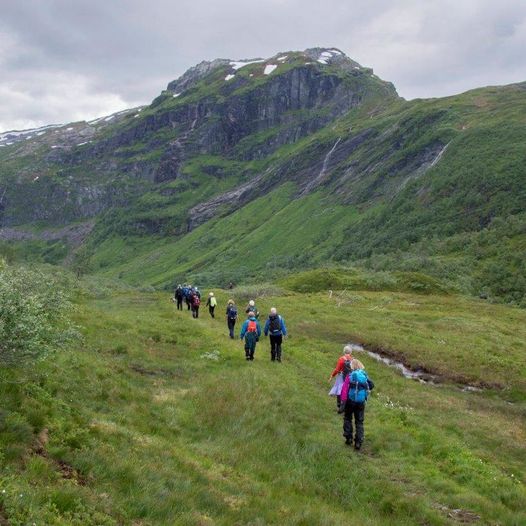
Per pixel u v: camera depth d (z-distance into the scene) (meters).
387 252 175.25
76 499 8.62
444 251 145.38
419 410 23.69
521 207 164.62
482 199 182.38
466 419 23.20
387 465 15.51
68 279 56.31
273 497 11.97
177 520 9.31
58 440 10.81
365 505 12.85
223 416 17.14
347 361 18.86
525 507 14.23
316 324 44.59
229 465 13.55
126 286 97.25
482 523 12.66
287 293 70.00
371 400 22.66
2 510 7.57
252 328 25.92
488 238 140.62
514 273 110.62
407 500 13.05
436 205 197.50
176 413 16.64
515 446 20.22
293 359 28.58
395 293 73.31
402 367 35.03
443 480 14.83
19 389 12.16
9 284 11.29
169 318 39.97
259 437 15.98
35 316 11.27
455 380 33.12
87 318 28.83
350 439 16.48
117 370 19.72
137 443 12.53
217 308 53.59
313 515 11.20
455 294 78.94
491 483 15.47
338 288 77.88
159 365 22.73
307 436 16.55
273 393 20.05
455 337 43.66
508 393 31.70
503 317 60.38
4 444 9.51
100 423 12.98
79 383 16.08
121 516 8.89
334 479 14.02
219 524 9.73
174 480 10.90
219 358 25.78
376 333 42.00
